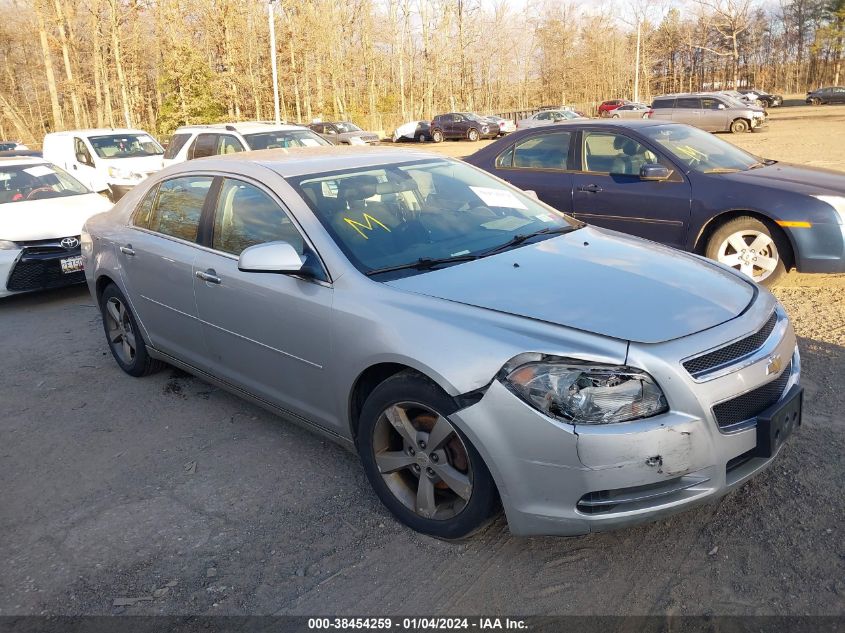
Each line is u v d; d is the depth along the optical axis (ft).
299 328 11.35
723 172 21.49
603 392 8.42
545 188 24.34
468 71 232.12
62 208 26.71
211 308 13.29
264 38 171.53
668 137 22.82
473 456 9.22
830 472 11.21
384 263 11.14
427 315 9.73
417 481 10.57
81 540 10.74
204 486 12.07
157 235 15.12
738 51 301.02
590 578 9.24
